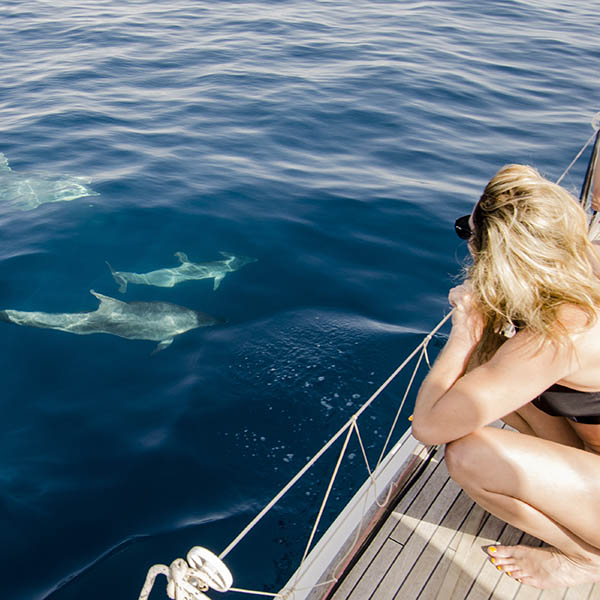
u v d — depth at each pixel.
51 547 4.46
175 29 17.78
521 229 2.08
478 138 11.57
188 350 6.54
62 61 15.02
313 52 15.91
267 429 5.59
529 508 2.52
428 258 8.21
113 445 5.38
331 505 4.89
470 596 2.86
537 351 2.18
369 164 10.53
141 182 9.77
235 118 12.07
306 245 8.40
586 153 11.04
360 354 6.54
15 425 5.55
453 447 2.56
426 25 18.70
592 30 18.97
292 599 2.79
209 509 4.82
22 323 6.79
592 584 2.88
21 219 8.80
